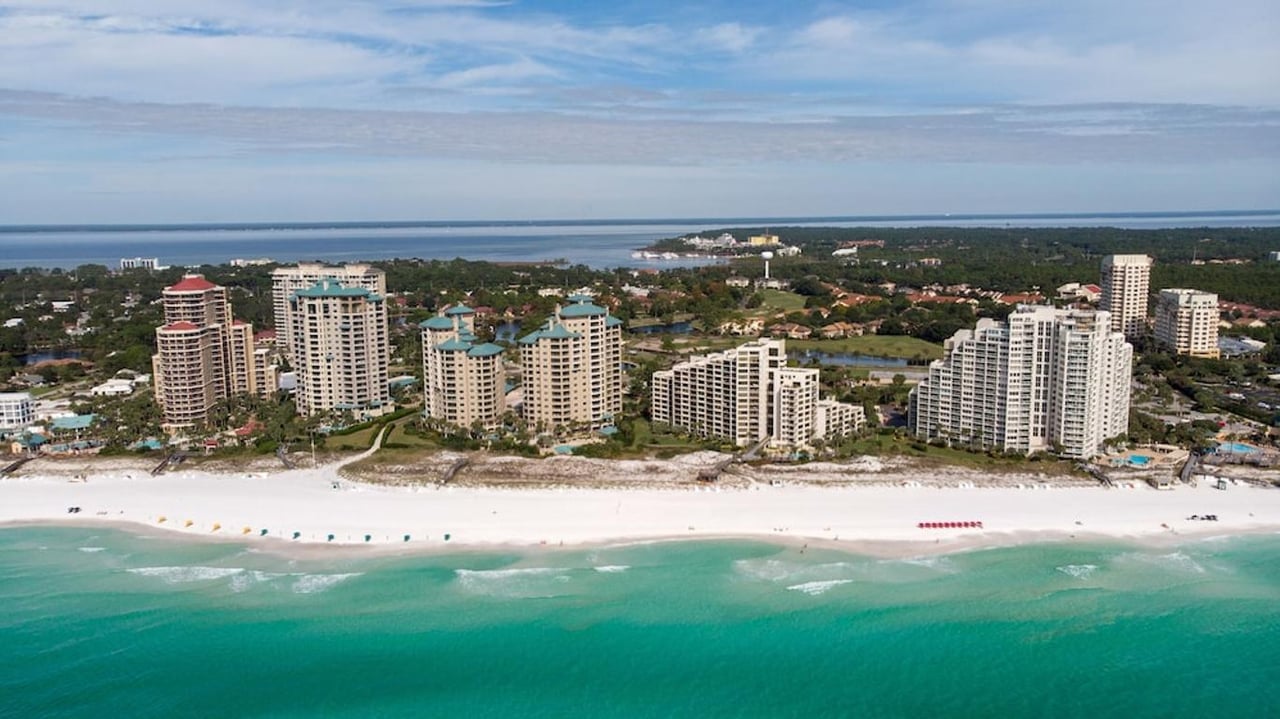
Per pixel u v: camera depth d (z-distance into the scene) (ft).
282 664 606.14
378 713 558.15
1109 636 634.84
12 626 650.43
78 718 555.28
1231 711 562.66
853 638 631.97
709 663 606.55
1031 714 561.02
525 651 618.85
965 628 644.27
